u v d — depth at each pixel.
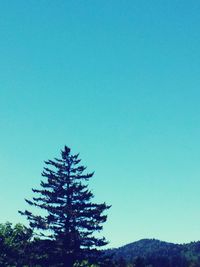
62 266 46.00
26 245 51.62
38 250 47.12
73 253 45.62
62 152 48.38
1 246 54.62
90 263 46.94
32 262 48.84
